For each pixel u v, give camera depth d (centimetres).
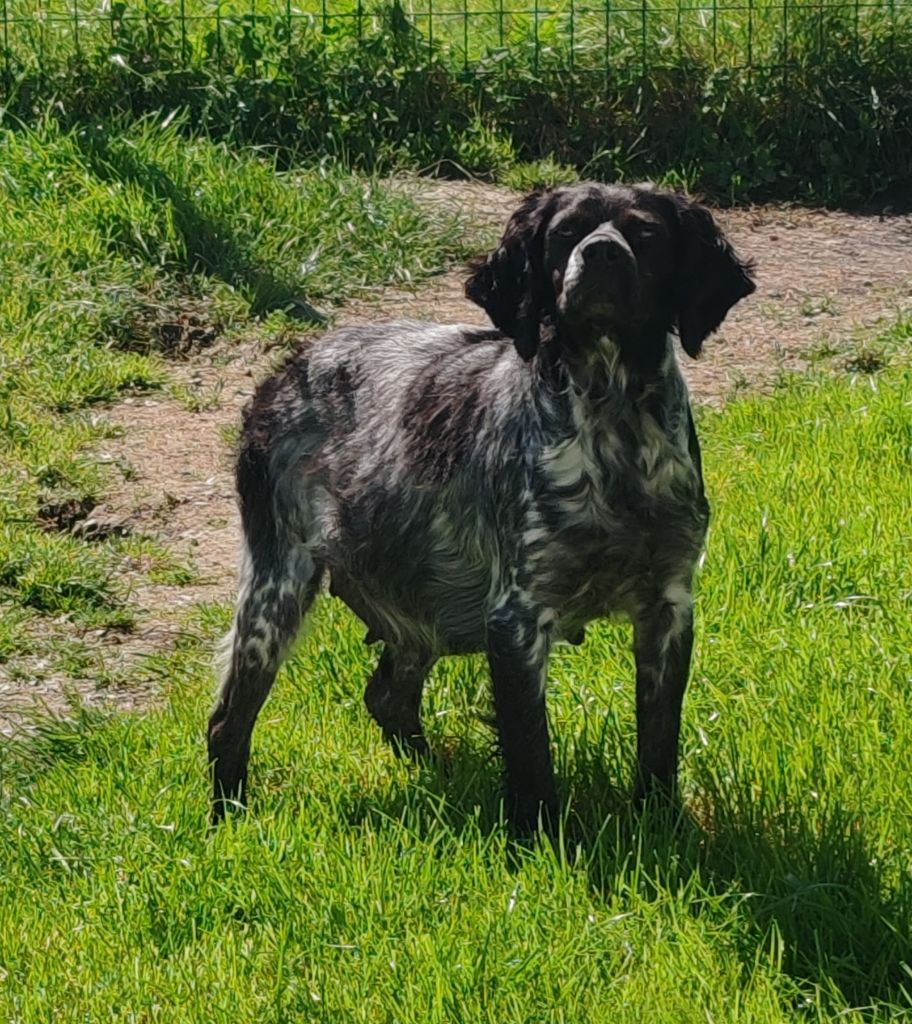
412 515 748
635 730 772
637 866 648
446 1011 570
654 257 685
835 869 635
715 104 1767
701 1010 561
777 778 699
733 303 714
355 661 870
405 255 1551
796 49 1778
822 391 1232
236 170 1603
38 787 803
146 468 1226
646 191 704
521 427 701
